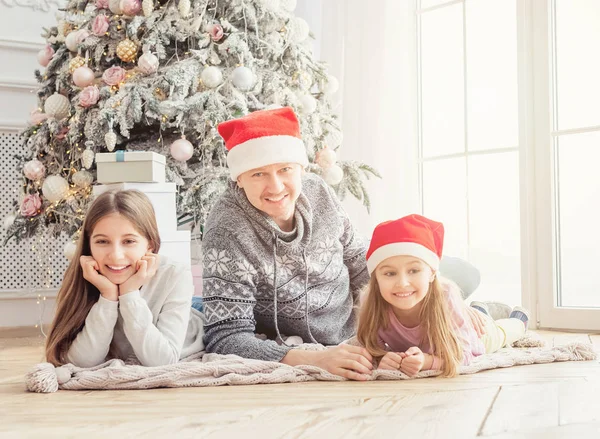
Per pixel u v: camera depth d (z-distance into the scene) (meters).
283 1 2.84
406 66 3.43
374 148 3.43
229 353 1.72
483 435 0.98
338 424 1.07
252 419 1.12
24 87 3.54
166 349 1.65
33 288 3.54
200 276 2.69
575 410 1.15
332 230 1.95
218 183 2.54
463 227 3.34
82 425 1.11
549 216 2.94
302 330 1.94
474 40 3.30
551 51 2.97
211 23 2.65
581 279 2.90
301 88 2.79
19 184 3.24
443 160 3.42
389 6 3.45
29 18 3.58
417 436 0.98
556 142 2.96
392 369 1.58
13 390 1.54
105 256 1.63
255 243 1.84
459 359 1.61
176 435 1.02
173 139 2.71
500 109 3.21
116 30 2.66
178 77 2.50
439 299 1.65
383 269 1.65
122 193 1.68
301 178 1.92
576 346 1.83
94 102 2.54
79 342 1.65
